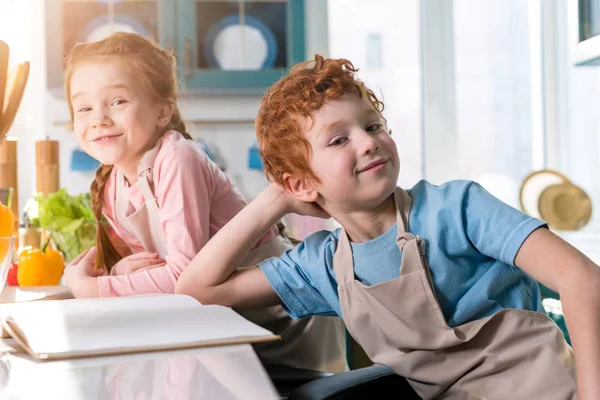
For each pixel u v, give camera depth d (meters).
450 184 0.90
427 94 3.06
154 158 1.20
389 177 0.86
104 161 1.21
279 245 1.27
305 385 0.81
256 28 3.10
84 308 0.77
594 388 0.69
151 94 1.22
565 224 2.35
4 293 1.15
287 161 0.91
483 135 3.07
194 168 1.16
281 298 0.98
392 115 3.12
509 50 3.05
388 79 3.12
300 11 3.12
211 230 1.23
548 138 2.95
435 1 3.03
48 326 0.67
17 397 0.45
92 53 1.20
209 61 3.07
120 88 1.19
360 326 0.90
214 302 0.99
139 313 0.74
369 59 3.13
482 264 0.88
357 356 1.27
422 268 0.85
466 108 3.07
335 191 0.87
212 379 0.49
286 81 0.92
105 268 1.31
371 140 0.84
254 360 0.55
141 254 1.18
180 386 0.47
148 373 0.51
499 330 0.85
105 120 1.19
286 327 1.21
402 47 3.12
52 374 0.52
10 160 1.46
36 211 1.53
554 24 2.92
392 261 0.89
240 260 1.00
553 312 1.23
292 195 0.98
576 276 0.74
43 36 3.13
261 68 3.11
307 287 0.98
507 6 3.04
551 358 0.82
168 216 1.13
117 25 3.01
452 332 0.84
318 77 0.88
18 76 1.18
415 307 0.85
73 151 3.10
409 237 0.86
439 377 0.87
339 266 0.93
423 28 3.06
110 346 0.59
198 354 0.58
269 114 0.92
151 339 0.61
